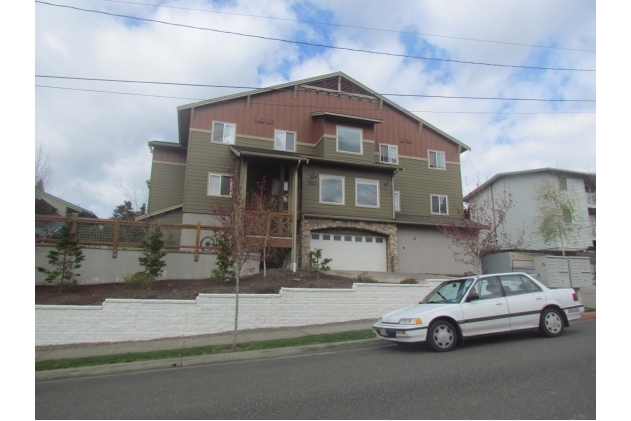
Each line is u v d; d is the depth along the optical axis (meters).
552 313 8.64
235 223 10.24
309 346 8.68
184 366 7.74
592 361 6.41
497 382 5.57
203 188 20.38
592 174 32.81
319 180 20.95
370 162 22.19
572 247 31.58
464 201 26.25
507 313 8.27
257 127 21.92
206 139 20.94
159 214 21.58
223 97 21.50
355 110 24.36
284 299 11.48
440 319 7.84
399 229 22.58
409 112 25.78
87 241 13.32
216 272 13.84
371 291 12.41
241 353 8.21
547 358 6.73
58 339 9.59
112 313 10.02
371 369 6.63
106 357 8.02
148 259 12.65
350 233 21.22
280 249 17.72
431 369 6.41
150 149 23.48
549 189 31.86
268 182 21.38
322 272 16.25
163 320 10.34
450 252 23.16
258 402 5.17
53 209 22.83
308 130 22.83
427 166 25.67
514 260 21.77
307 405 4.96
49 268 12.72
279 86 22.64
